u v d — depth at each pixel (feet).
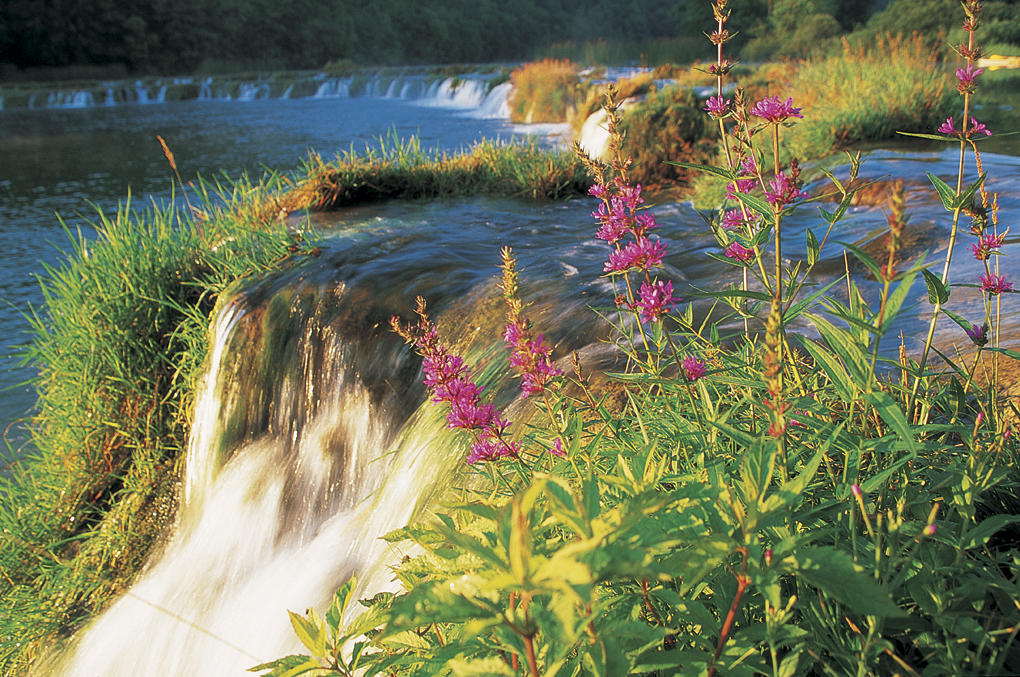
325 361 16.94
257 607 14.07
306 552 14.47
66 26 205.36
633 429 7.30
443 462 11.82
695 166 5.66
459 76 146.41
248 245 22.33
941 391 6.63
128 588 16.63
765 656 4.79
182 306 21.39
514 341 6.07
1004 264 13.93
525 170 31.32
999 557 4.64
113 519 18.16
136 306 20.85
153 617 15.38
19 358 28.63
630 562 3.06
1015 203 18.95
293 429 17.12
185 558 16.74
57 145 89.86
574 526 3.68
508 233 23.68
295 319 17.92
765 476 4.00
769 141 30.32
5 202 56.34
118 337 20.29
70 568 17.21
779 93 43.57
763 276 5.48
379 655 4.86
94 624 15.89
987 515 5.56
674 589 4.96
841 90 37.29
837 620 4.47
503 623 3.36
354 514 14.15
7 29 197.57
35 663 15.57
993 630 4.33
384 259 20.26
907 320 11.59
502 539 3.72
